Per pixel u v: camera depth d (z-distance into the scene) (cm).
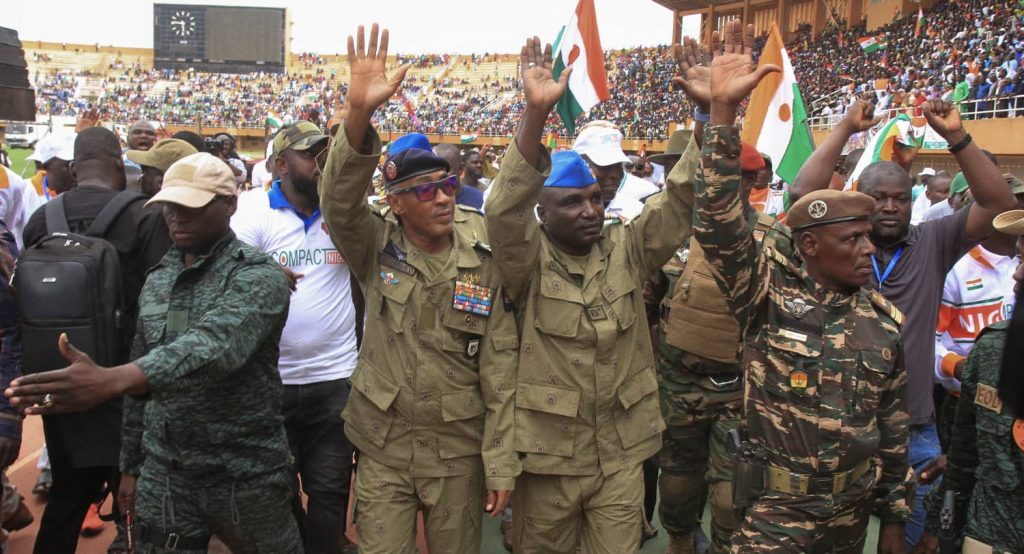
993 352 254
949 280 434
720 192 262
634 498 317
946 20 2694
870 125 384
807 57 3616
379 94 281
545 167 291
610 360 317
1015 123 1722
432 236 311
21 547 420
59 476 347
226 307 268
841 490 271
